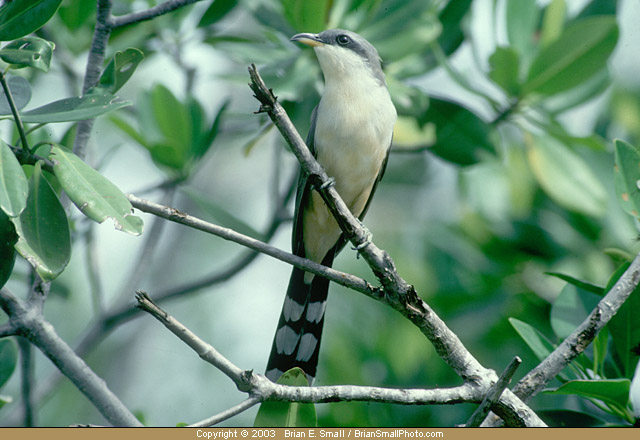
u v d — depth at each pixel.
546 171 9.86
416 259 11.10
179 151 10.19
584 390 6.13
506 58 9.54
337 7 9.68
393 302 6.02
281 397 5.46
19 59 4.88
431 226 11.12
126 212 5.19
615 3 10.15
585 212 9.73
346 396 5.64
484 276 10.30
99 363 12.77
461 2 10.30
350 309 11.14
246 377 5.33
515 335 9.92
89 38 10.33
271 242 9.91
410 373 10.14
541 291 10.09
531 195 10.77
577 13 10.24
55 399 12.65
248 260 9.27
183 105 10.17
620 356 6.91
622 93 11.39
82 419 12.62
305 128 9.45
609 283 6.68
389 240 12.45
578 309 7.19
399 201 13.05
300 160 6.40
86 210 5.09
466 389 6.01
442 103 10.09
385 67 10.05
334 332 10.69
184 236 14.05
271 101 6.13
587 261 10.23
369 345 10.49
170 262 13.84
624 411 6.33
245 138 14.00
